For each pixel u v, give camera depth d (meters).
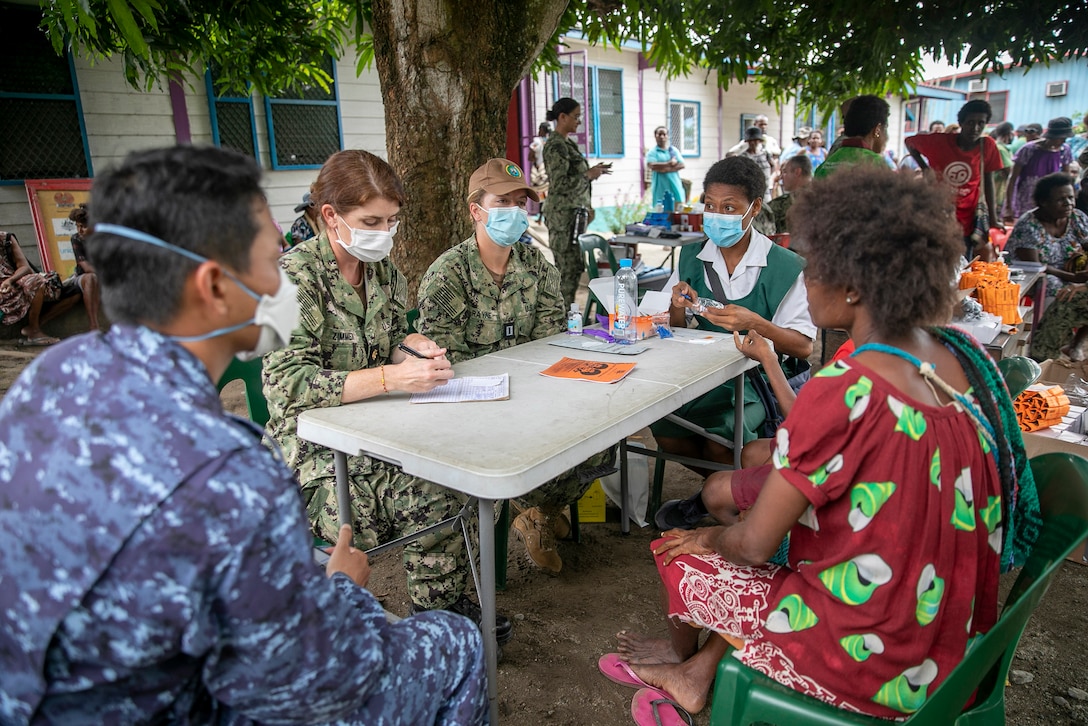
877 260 1.21
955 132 5.37
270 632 0.89
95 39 3.83
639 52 12.66
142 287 0.92
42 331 6.09
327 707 1.00
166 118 7.04
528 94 11.05
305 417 1.81
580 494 2.57
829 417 1.18
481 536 1.58
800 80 6.40
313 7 5.47
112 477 0.83
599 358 2.30
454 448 1.55
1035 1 4.29
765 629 1.38
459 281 2.52
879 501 1.18
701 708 1.89
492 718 1.68
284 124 7.80
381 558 2.84
